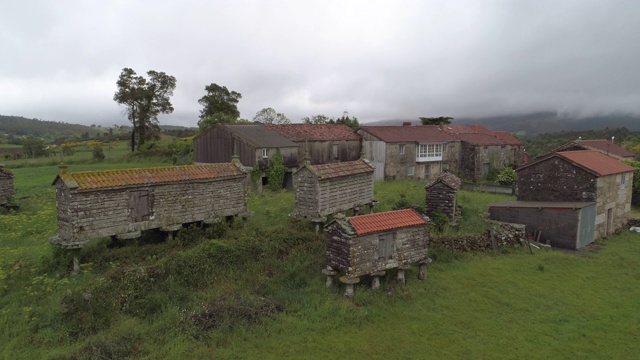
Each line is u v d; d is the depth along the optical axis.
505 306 16.38
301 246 19.56
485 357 12.91
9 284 15.62
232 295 15.66
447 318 15.25
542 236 26.00
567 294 17.66
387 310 15.55
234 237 19.69
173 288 15.50
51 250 17.52
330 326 14.28
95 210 16.86
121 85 67.62
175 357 12.23
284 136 42.78
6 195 28.30
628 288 18.55
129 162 59.28
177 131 117.38
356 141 49.38
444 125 62.84
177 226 19.19
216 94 76.38
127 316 14.09
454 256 21.38
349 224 16.25
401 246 17.53
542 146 88.56
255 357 12.46
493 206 28.06
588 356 13.09
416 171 50.78
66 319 13.52
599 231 27.34
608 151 45.94
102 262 16.89
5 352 12.16
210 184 20.77
